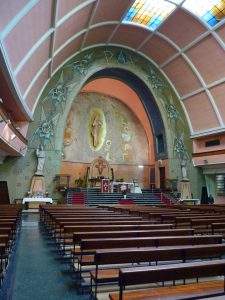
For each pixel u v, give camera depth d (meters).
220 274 2.67
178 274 2.51
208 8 17.53
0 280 4.06
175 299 2.62
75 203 19.31
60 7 12.62
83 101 26.67
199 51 20.62
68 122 25.23
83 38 19.48
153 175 27.67
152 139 28.19
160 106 24.78
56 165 20.02
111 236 4.55
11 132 13.47
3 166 18.52
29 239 8.05
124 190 22.34
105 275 3.68
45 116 20.16
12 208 10.74
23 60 12.36
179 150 24.52
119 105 28.91
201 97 22.73
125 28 20.97
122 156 27.86
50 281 4.29
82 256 4.46
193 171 24.44
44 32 13.00
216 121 22.22
